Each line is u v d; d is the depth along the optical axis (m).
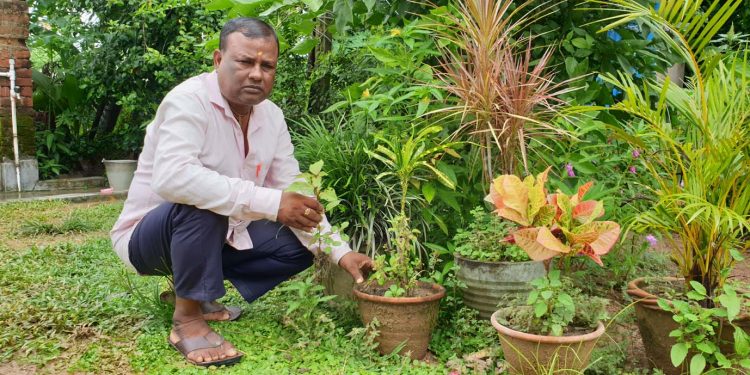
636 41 3.56
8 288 3.56
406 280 2.71
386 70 3.38
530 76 3.18
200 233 2.49
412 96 3.29
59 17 10.19
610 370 2.43
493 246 2.84
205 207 2.44
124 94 9.62
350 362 2.53
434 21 3.34
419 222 3.31
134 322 3.00
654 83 3.70
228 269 2.91
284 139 2.96
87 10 9.84
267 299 3.32
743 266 4.27
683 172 2.44
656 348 2.43
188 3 8.17
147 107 9.21
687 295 2.21
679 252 2.55
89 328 2.91
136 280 3.78
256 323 2.95
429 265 2.91
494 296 2.74
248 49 2.49
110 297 3.38
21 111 8.91
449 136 3.07
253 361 2.56
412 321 2.57
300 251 2.87
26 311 3.09
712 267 2.42
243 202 2.46
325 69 5.39
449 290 3.00
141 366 2.50
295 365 2.51
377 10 3.77
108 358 2.59
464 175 3.27
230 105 2.66
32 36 10.61
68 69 10.45
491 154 3.13
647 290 2.59
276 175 2.95
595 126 3.08
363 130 3.56
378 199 3.32
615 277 3.54
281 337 2.76
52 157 10.04
